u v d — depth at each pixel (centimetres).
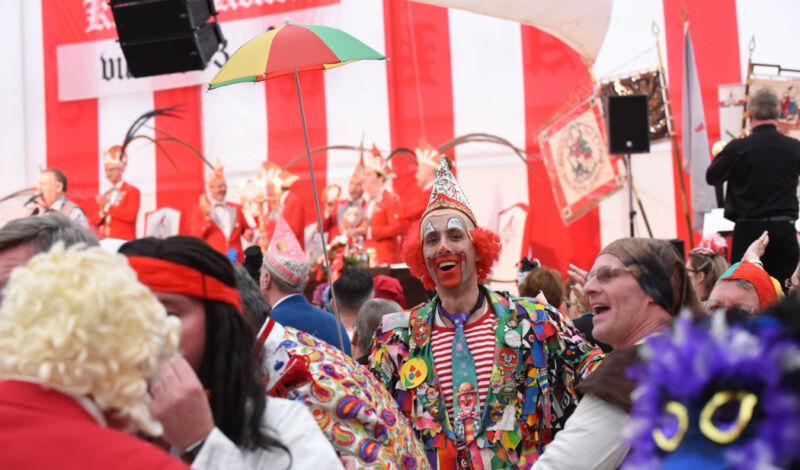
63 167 1030
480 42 925
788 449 70
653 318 175
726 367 75
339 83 965
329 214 930
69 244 180
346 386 180
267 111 988
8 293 90
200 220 932
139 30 668
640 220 866
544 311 246
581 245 886
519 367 239
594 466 154
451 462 236
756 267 239
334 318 288
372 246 879
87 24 1028
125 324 89
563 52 901
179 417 121
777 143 481
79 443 87
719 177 496
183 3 659
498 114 918
